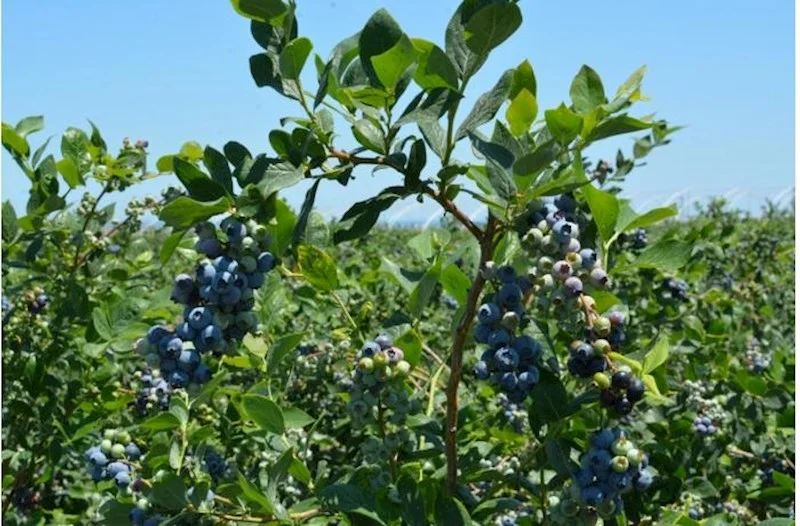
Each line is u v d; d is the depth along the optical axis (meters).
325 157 1.94
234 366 2.75
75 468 4.30
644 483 1.79
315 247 2.36
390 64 1.86
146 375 3.19
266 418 2.14
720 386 4.14
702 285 5.54
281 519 1.98
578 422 2.27
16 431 3.62
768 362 4.23
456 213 1.96
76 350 3.52
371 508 1.98
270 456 2.72
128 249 4.32
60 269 3.75
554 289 1.83
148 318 3.23
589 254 1.86
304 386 3.83
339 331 3.06
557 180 1.82
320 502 2.11
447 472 2.08
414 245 2.91
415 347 2.19
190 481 2.19
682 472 2.86
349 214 1.95
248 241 1.89
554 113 1.86
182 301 1.92
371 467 2.20
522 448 3.13
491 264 1.90
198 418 3.15
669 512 2.24
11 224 3.45
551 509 1.84
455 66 1.89
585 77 2.04
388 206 1.95
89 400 3.38
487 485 2.97
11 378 3.59
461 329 1.97
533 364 1.90
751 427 3.71
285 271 2.46
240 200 1.88
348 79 2.02
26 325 3.63
